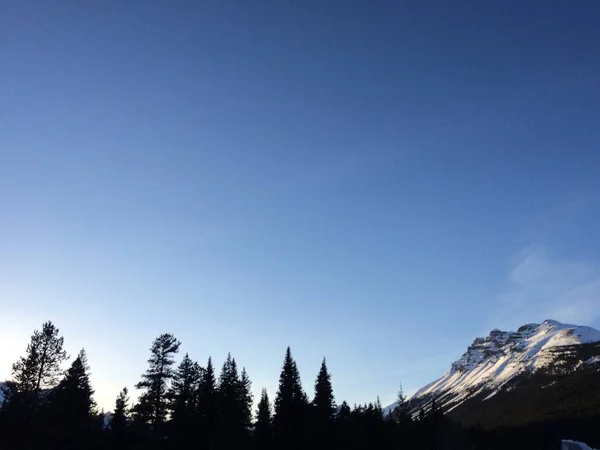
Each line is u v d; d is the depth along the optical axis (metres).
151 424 69.12
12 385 61.72
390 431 96.31
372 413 93.25
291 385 82.12
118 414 73.19
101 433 69.69
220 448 71.94
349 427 89.25
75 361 70.38
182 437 70.81
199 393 74.62
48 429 64.19
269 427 83.00
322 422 81.69
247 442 79.12
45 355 63.69
